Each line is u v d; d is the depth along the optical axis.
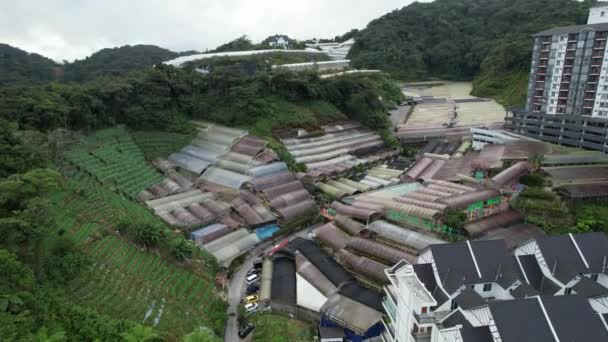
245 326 63.81
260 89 140.00
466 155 118.75
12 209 61.44
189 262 73.62
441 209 79.75
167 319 60.22
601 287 48.53
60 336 47.44
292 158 116.50
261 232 89.56
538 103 125.25
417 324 44.41
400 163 127.62
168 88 133.62
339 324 61.78
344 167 115.56
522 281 51.66
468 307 44.75
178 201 94.69
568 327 38.69
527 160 104.19
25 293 51.97
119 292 62.31
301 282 71.62
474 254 51.94
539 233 80.25
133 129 124.81
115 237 75.12
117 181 96.62
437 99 197.88
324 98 149.88
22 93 110.38
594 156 105.69
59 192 82.19
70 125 112.00
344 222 86.56
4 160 70.94
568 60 114.75
